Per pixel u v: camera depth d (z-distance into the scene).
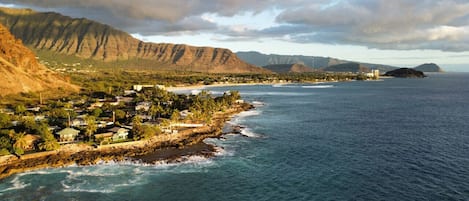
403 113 197.12
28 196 73.38
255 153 106.19
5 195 73.62
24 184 79.56
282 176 85.69
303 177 84.81
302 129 145.88
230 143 119.12
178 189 77.88
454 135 131.62
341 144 118.00
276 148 112.31
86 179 83.00
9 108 185.62
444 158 99.12
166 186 79.44
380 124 158.75
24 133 108.94
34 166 90.50
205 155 103.19
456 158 98.94
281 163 96.00
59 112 152.38
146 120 149.25
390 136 130.88
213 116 182.25
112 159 97.81
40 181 81.44
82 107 191.75
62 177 84.12
